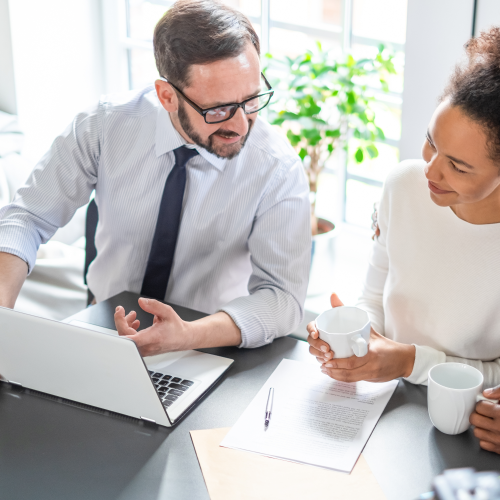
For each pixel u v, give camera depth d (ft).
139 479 2.94
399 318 4.23
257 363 3.87
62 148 4.83
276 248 4.62
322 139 7.09
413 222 4.02
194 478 2.95
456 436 3.18
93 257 5.64
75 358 3.25
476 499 2.78
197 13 3.89
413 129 6.49
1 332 3.37
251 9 8.21
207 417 3.35
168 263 4.78
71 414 3.39
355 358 3.44
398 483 2.90
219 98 3.92
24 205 4.75
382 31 7.39
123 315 3.69
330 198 8.52
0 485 2.91
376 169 7.97
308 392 3.55
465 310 3.88
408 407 3.42
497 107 2.86
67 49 8.65
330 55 7.25
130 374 3.14
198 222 4.76
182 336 3.75
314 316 7.37
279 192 4.65
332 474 2.94
